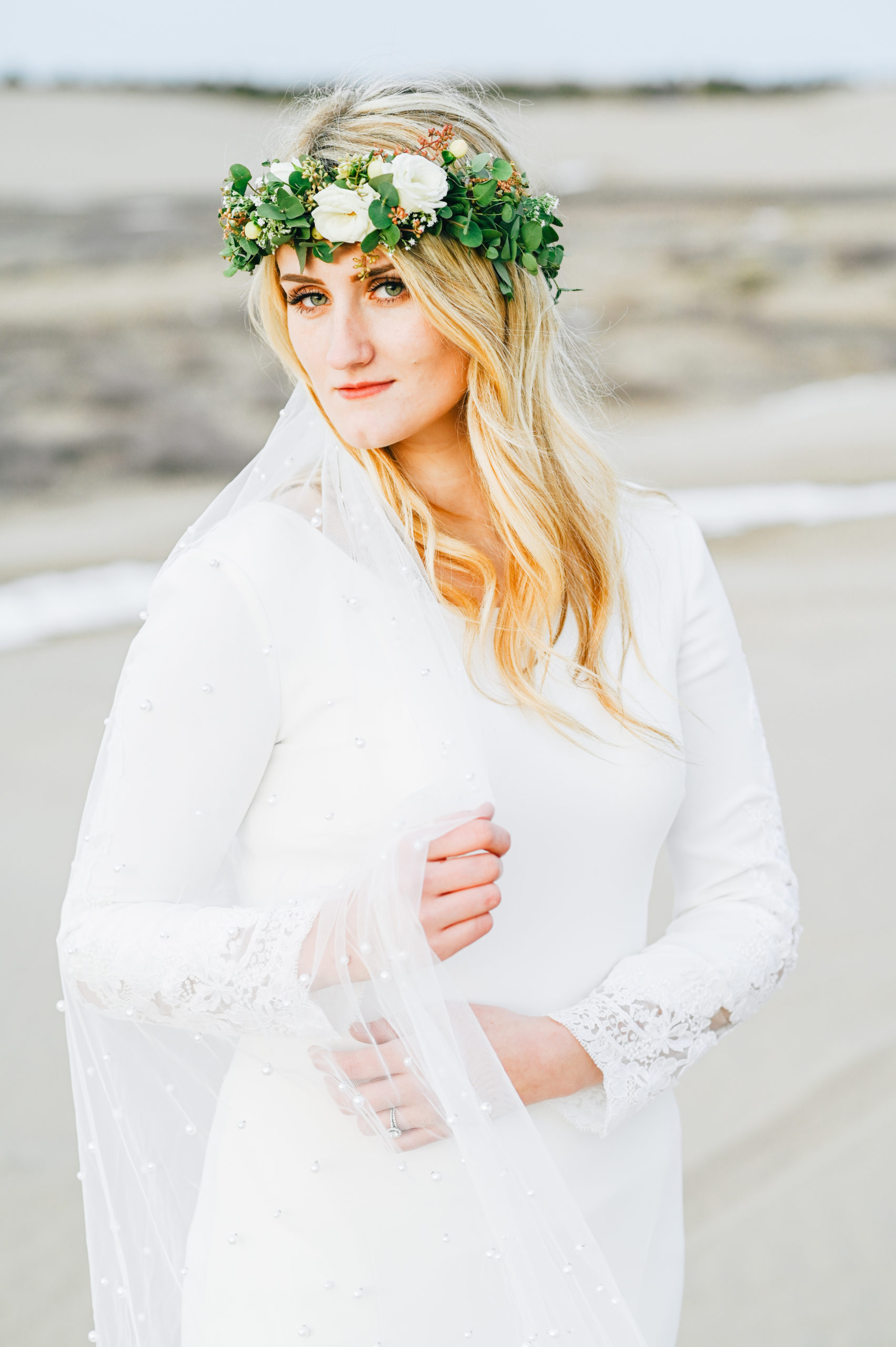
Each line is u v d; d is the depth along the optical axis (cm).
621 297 2195
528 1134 130
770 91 3722
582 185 2953
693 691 165
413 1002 125
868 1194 277
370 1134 133
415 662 137
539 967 145
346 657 136
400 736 136
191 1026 131
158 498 1246
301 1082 136
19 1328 239
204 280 1969
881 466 1120
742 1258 261
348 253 140
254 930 127
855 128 3494
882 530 862
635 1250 147
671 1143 155
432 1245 134
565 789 145
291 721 136
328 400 146
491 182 143
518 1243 127
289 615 135
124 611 744
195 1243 139
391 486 150
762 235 2555
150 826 130
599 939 149
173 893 131
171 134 2973
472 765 136
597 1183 144
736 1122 300
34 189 2452
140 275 1975
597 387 177
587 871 146
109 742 137
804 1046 325
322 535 142
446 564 153
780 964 156
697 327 2059
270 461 153
